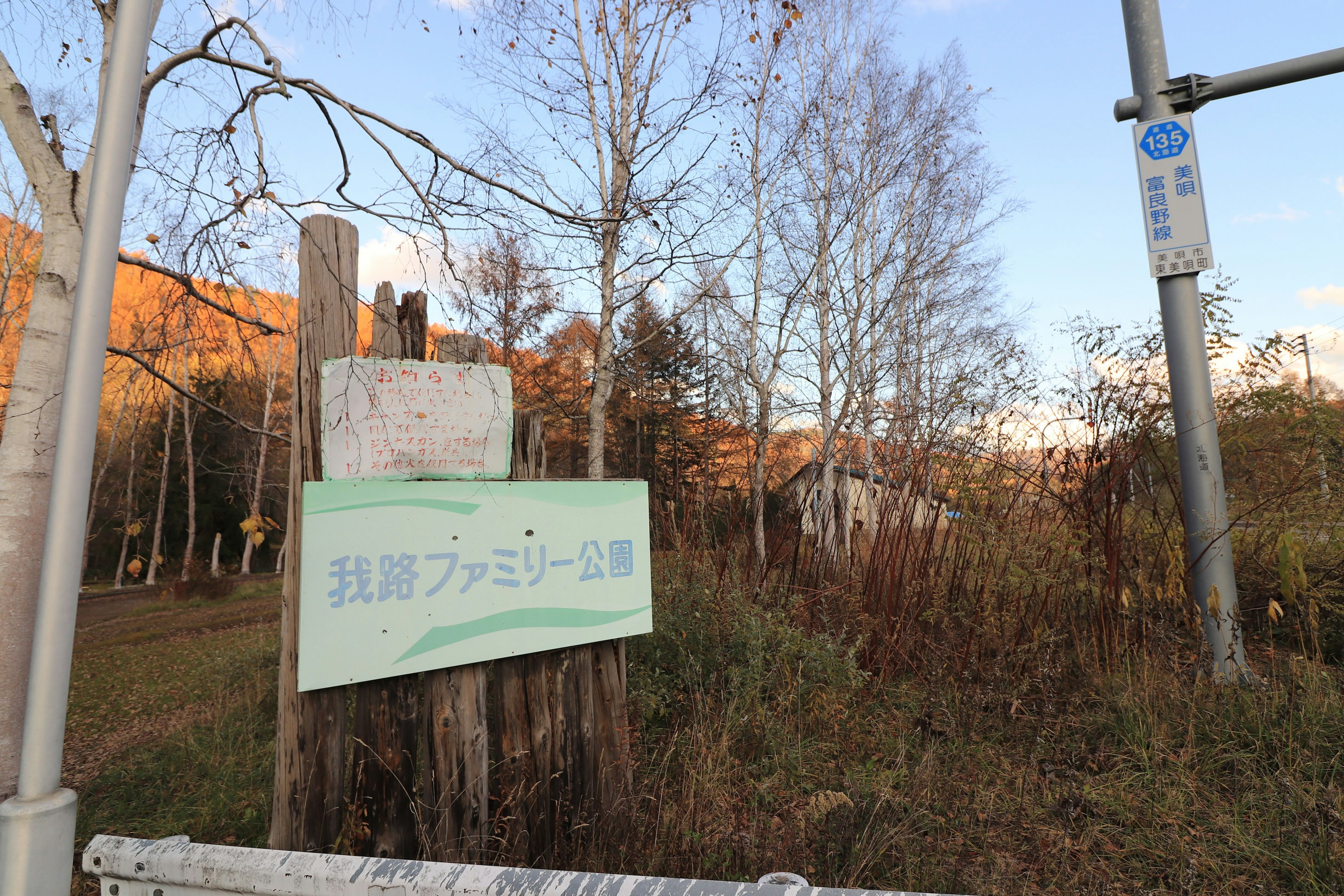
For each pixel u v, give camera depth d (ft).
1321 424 13.12
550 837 8.27
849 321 32.71
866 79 38.70
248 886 4.04
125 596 66.90
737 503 16.84
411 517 7.29
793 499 16.02
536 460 8.70
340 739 6.90
